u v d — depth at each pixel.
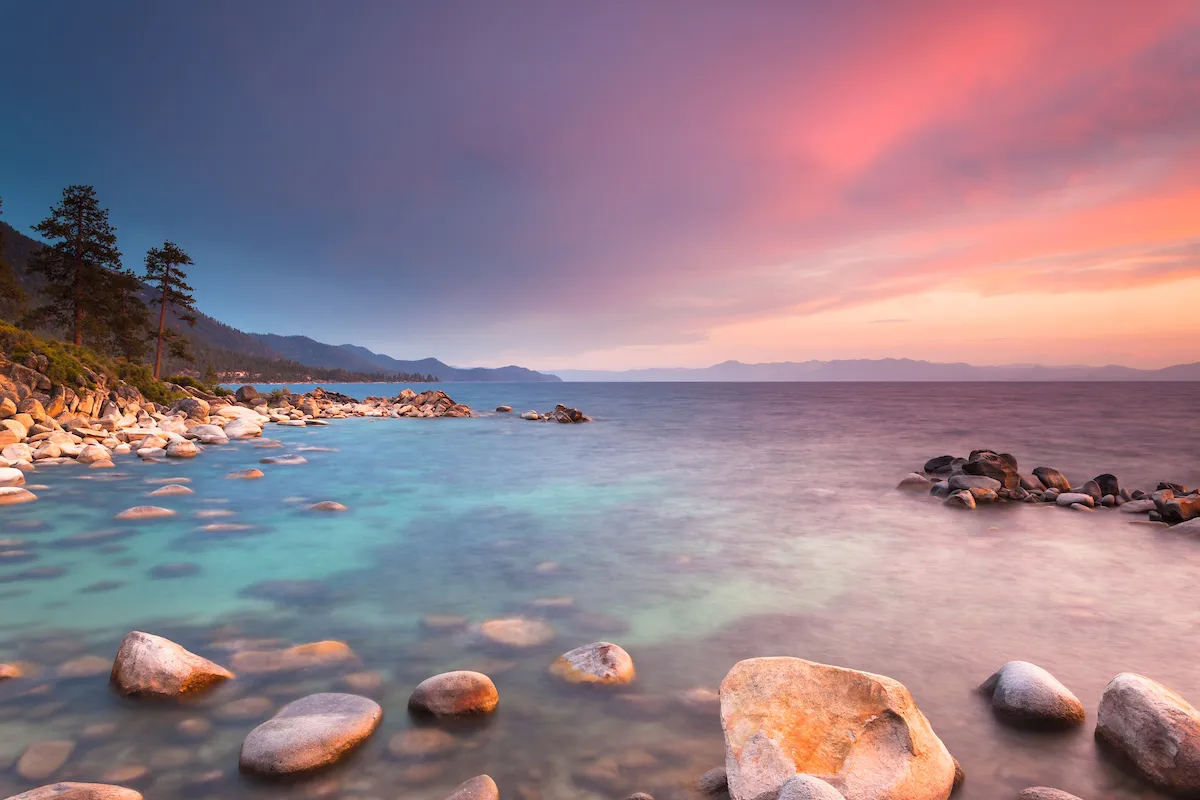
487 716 4.66
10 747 4.18
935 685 5.29
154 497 13.94
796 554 9.88
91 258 50.91
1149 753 3.91
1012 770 4.04
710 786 3.78
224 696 4.95
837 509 13.78
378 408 57.59
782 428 39.44
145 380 41.41
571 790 3.81
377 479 17.97
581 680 5.23
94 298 51.38
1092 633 6.52
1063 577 8.62
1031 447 27.61
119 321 54.09
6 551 9.53
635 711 4.78
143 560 9.12
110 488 15.12
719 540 10.83
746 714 3.91
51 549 9.66
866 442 30.50
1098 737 4.34
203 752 4.17
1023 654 5.96
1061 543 10.66
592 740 4.37
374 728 4.43
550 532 11.35
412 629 6.52
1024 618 6.97
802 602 7.52
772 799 3.30
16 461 18.53
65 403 28.11
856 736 3.64
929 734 3.76
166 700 4.80
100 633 6.32
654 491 16.25
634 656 5.86
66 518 11.82
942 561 9.49
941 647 6.14
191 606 7.18
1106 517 13.04
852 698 3.87
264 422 41.22
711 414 55.81
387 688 5.15
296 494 14.95
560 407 47.91
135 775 3.88
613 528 11.74
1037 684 4.72
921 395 110.31
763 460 23.30
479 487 16.72
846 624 6.77
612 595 7.76
